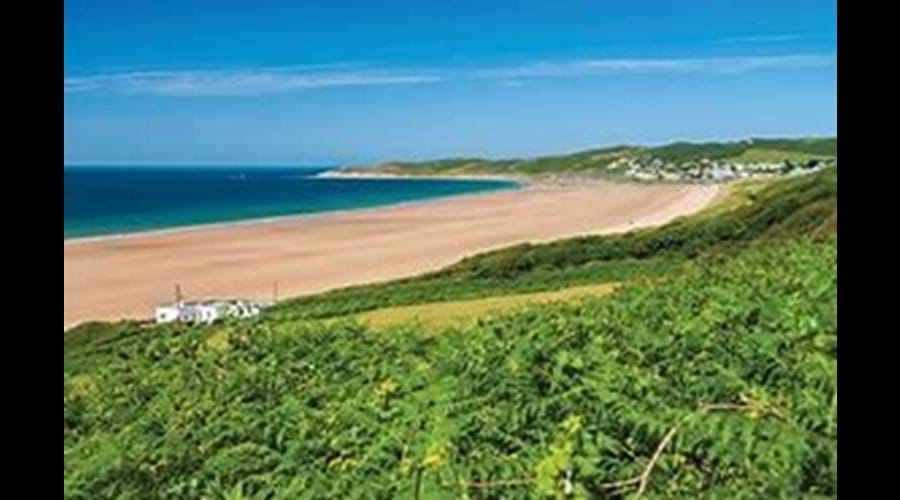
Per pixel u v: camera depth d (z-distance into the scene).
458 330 10.58
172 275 86.62
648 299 11.71
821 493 4.50
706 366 6.72
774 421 5.12
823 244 15.14
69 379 11.60
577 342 8.55
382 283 68.94
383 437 6.18
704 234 65.44
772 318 8.19
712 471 4.95
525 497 5.10
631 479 5.02
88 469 7.22
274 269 90.81
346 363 9.57
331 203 193.25
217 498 6.36
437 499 5.09
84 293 77.12
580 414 5.93
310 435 6.89
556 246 70.25
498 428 5.98
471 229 131.38
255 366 9.73
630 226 131.62
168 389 9.68
